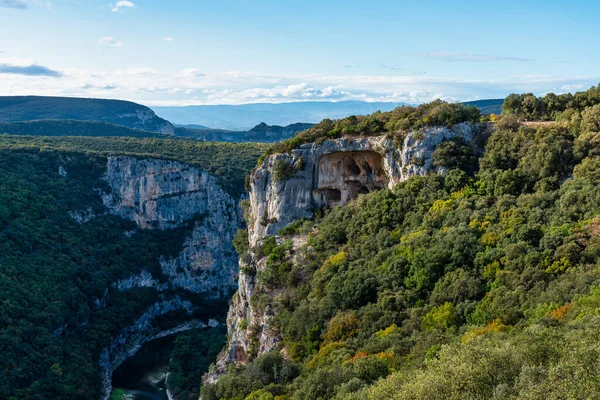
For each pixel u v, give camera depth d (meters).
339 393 45.06
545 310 45.97
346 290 65.19
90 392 119.44
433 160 79.81
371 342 54.78
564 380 31.56
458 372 35.69
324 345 60.34
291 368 61.00
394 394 38.09
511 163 74.94
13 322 121.12
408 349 50.66
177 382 122.62
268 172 94.31
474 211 67.38
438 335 49.12
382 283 63.28
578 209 59.81
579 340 35.41
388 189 81.31
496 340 40.00
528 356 36.06
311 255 78.69
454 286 56.06
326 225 83.38
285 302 73.56
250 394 57.84
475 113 87.12
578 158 69.50
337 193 92.75
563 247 53.03
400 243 69.12
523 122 83.62
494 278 55.28
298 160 91.38
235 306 94.25
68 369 121.25
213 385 69.88
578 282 47.56
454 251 60.59
